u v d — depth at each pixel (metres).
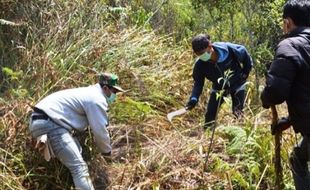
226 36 7.21
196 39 4.77
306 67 3.29
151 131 5.21
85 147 4.70
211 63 4.95
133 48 6.30
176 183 4.39
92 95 4.30
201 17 8.06
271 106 3.68
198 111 5.87
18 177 4.38
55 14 6.36
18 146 4.62
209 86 6.10
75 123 4.31
